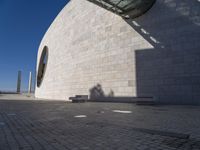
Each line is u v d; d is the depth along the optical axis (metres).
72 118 7.96
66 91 26.36
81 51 23.84
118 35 19.25
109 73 19.55
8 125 6.44
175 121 6.83
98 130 5.46
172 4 15.97
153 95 15.94
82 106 14.09
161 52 15.98
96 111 10.55
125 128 5.71
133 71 17.50
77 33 25.17
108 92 19.34
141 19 17.56
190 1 15.23
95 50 21.58
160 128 5.61
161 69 15.80
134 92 17.16
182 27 15.26
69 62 26.33
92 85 21.33
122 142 4.16
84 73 22.81
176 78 14.97
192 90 14.18
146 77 16.55
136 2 15.91
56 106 14.62
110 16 20.36
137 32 17.72
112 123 6.64
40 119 7.80
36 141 4.33
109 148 3.73
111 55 19.61
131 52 17.91
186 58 14.74
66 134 5.02
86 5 24.09
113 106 13.64
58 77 29.61
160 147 3.74
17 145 4.01
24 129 5.73
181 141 4.18
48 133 5.14
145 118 7.66
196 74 14.18
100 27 21.34
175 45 15.37
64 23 29.58
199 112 9.44
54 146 3.92
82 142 4.21
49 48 36.75
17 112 10.55
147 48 16.84
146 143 4.05
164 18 16.22
